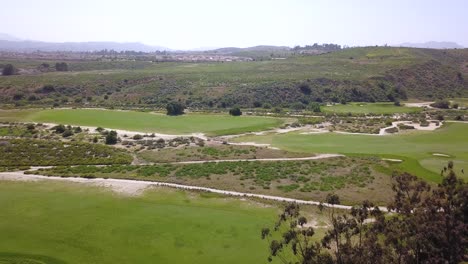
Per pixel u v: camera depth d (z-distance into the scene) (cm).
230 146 7412
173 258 3142
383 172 5541
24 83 15312
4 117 10125
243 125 9744
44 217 3950
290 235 2681
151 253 3225
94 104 13225
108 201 4500
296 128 9738
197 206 4391
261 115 11538
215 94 14588
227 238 3500
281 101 14300
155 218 3962
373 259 2373
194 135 8769
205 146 7475
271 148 7319
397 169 5584
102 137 8338
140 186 5141
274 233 3622
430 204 2703
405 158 6053
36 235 3525
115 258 3141
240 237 3525
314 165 6003
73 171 5869
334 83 16100
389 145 7394
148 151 7175
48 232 3594
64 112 10700
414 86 17000
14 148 7138
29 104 12925
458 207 2580
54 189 4950
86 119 10031
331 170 5744
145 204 4425
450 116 11550
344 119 11038
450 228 2511
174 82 16188
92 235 3541
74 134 8581
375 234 2631
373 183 5166
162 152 7062
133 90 15300
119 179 5491
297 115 11838
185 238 3494
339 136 8556
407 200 3047
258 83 15662
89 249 3278
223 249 3297
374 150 6931
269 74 17975
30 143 7525
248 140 8275
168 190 4978
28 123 9519
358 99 15125
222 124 9825
